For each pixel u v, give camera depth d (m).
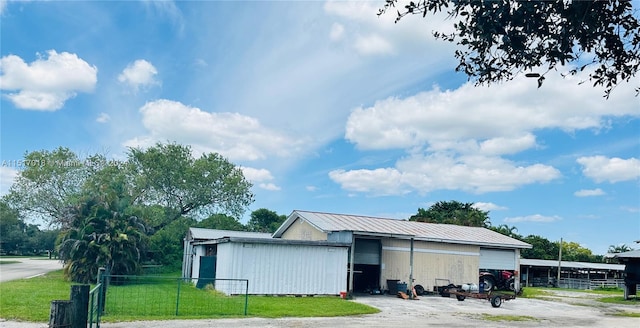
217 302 16.36
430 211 64.75
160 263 37.50
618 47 4.99
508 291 30.02
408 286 23.83
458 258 25.89
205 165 42.97
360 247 23.34
